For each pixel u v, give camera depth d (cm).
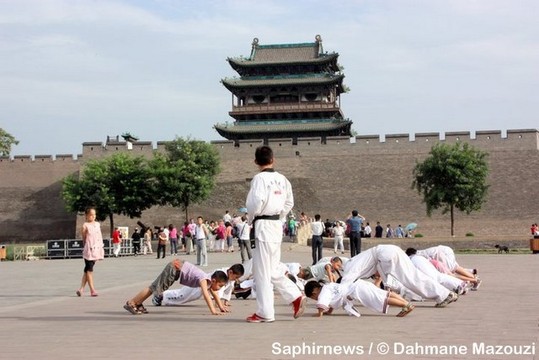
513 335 1113
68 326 1293
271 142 8675
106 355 972
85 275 1934
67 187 7769
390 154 8381
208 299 1477
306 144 8619
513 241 5144
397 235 7331
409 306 1371
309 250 4778
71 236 8994
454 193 7181
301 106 9575
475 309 1495
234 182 8612
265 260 1315
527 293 1853
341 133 9919
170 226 4956
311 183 8512
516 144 8081
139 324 1314
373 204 8331
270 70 9788
